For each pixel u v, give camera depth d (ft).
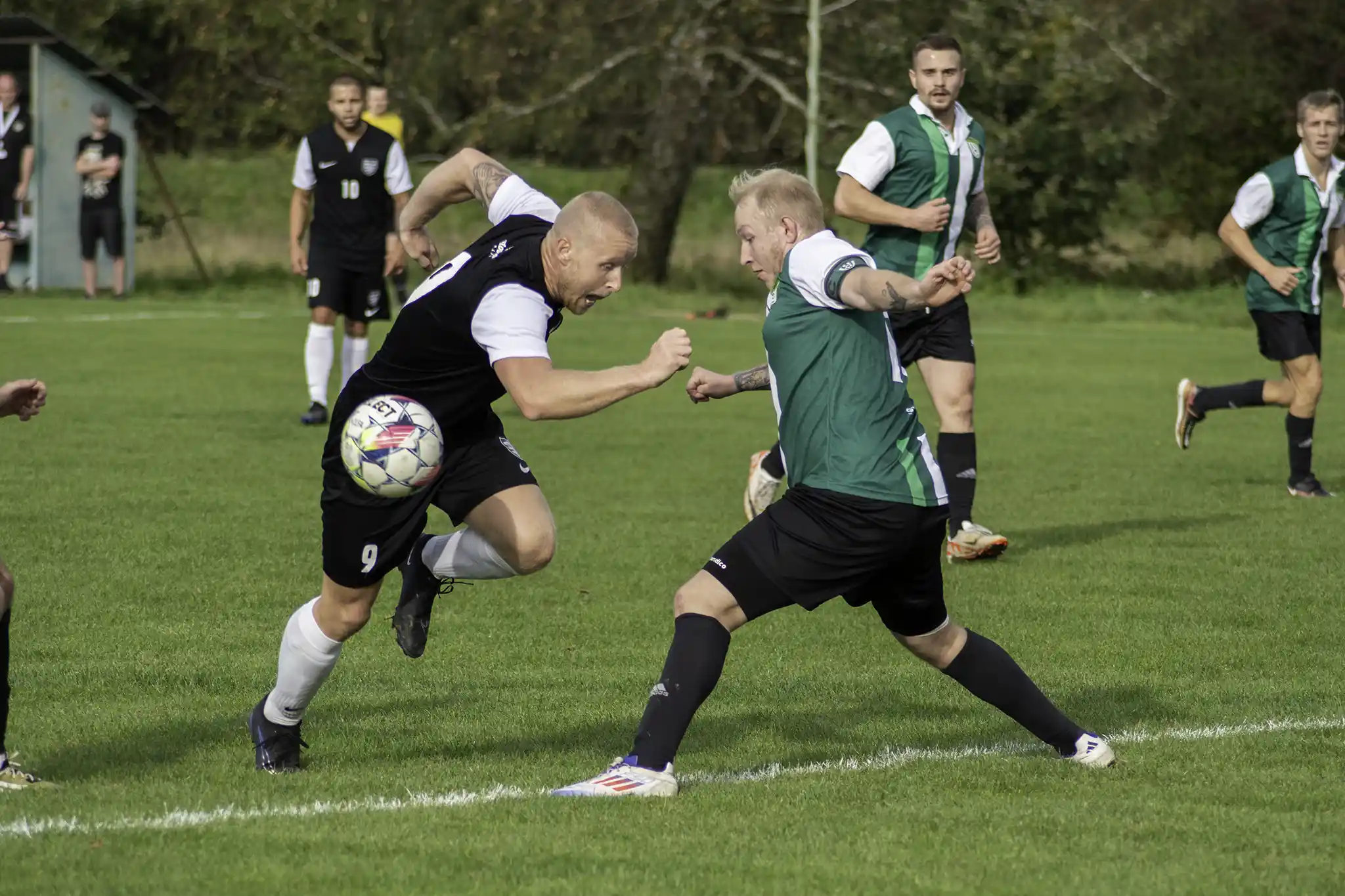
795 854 47.26
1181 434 136.15
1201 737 62.90
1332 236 128.47
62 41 308.40
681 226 480.64
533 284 53.42
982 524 115.85
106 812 50.78
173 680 70.13
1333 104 124.67
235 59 476.95
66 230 319.47
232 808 51.55
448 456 58.13
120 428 151.53
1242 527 114.52
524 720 65.26
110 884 43.80
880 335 56.39
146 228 401.08
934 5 386.93
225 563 94.89
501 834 48.80
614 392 50.80
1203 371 233.55
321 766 58.23
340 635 56.70
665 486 128.67
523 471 58.80
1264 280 128.47
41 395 55.42
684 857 46.73
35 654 74.13
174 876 44.52
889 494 54.19
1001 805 53.06
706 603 54.70
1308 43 404.77
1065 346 275.18
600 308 326.85
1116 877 45.62
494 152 441.27
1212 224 408.67
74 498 114.52
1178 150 407.03
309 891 43.60
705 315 308.81
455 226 422.82
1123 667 75.87
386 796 53.62
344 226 156.56
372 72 435.53
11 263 320.70
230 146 522.88
